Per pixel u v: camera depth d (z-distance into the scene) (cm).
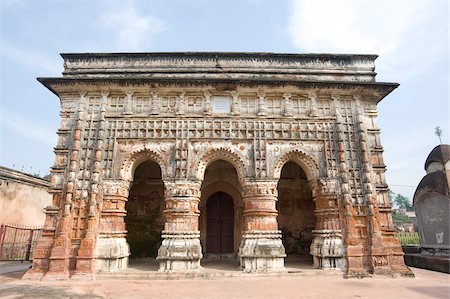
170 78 1335
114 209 1253
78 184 1268
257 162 1315
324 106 1413
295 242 1652
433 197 1591
